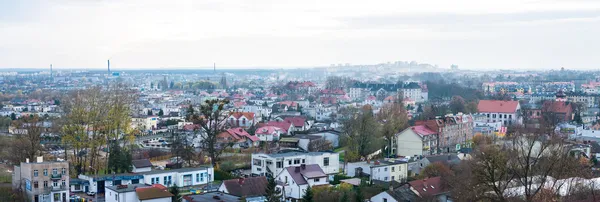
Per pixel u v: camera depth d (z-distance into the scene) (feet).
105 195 506.48
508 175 440.86
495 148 502.79
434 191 506.48
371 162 650.84
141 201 464.65
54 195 538.88
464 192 433.07
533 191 433.48
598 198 419.33
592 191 412.36
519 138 618.03
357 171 625.82
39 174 540.52
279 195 498.69
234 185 511.40
